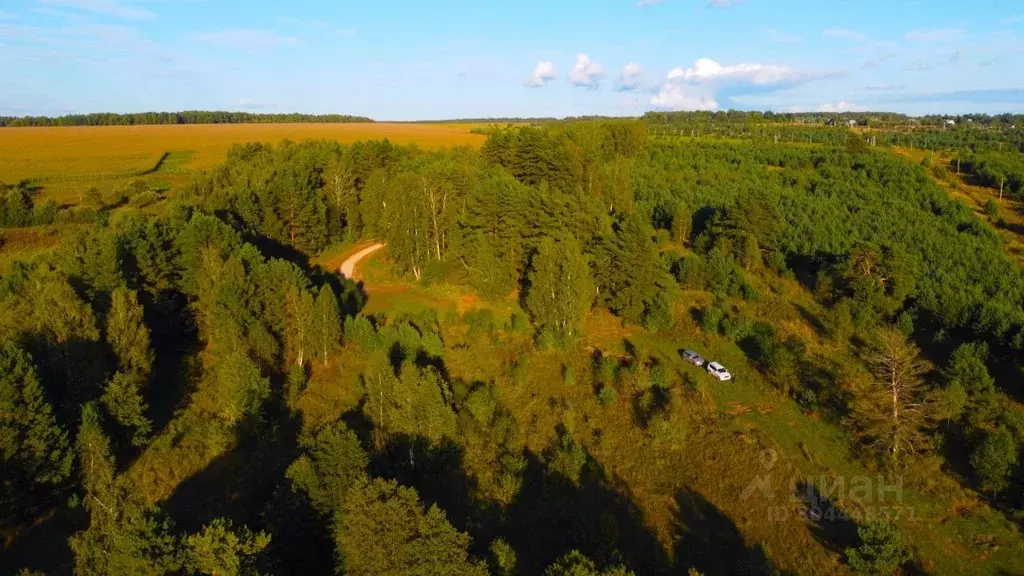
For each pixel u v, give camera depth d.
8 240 72.75
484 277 62.97
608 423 48.09
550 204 67.62
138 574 26.66
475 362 54.59
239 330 49.53
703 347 60.75
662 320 63.25
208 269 55.31
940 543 36.44
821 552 35.97
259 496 37.66
